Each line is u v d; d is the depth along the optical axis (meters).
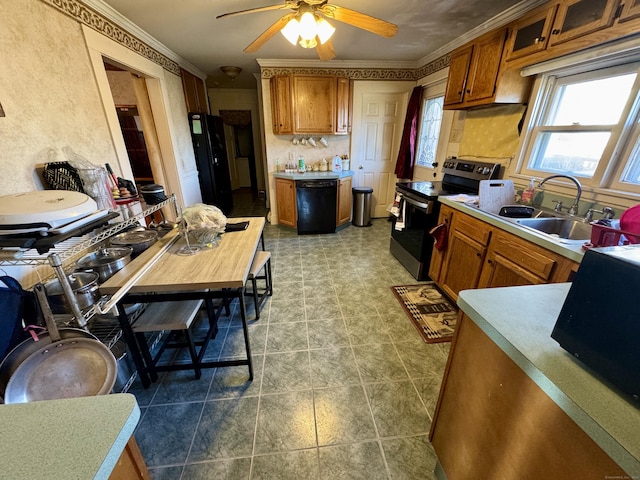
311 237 3.82
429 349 1.81
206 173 4.28
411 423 1.34
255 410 1.40
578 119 1.81
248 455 1.20
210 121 4.39
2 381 1.00
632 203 1.45
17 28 1.38
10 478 0.39
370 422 1.34
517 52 1.79
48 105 1.55
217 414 1.38
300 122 3.66
